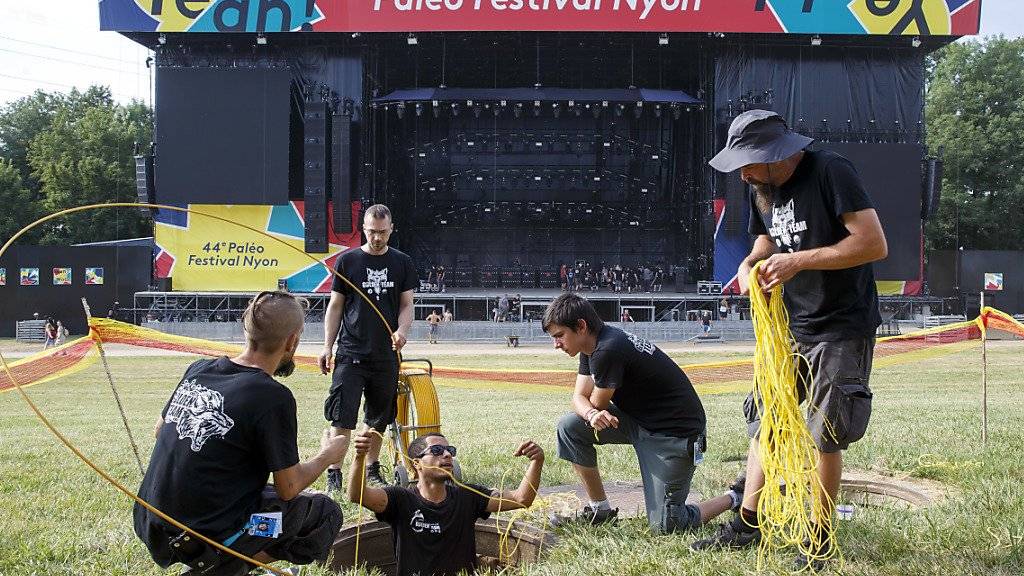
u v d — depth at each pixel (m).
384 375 5.64
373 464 5.73
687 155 38.97
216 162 33.75
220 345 10.32
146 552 3.94
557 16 33.16
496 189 40.06
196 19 33.28
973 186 56.41
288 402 2.80
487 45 36.97
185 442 2.73
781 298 3.35
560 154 40.22
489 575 4.01
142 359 26.06
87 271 37.44
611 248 41.72
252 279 35.28
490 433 8.56
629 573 3.40
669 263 41.50
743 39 35.19
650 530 4.09
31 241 57.19
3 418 11.64
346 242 35.06
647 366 4.06
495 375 13.95
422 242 41.59
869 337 3.41
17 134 66.12
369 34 34.78
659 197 40.09
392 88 40.56
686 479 4.12
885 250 3.19
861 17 33.41
